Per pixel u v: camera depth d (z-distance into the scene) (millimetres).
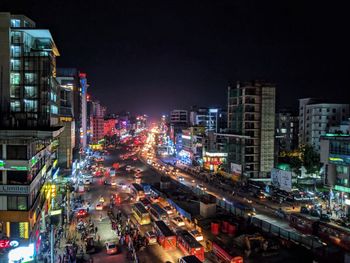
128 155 152125
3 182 37188
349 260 34062
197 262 33625
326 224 45094
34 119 59938
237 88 93750
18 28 60688
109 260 38469
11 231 36906
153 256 39938
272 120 91188
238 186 80312
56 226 47531
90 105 176125
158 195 66500
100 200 65438
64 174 75125
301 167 88062
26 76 61656
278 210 57469
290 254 38656
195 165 120562
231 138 96062
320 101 104625
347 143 55406
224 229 46719
